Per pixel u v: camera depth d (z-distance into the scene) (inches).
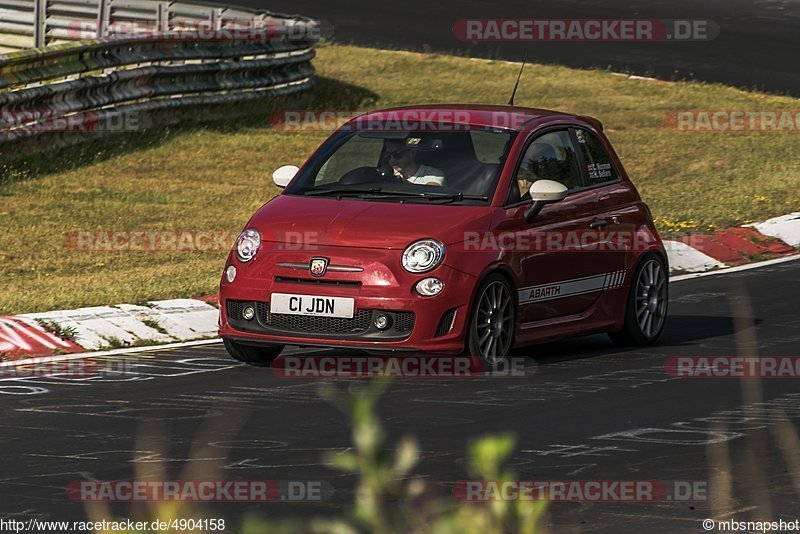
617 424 1069.1
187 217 2402.8
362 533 761.6
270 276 1310.3
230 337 1327.5
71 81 2787.9
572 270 1407.5
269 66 3533.5
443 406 1135.6
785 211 2400.3
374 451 376.2
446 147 1401.3
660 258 1515.7
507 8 5157.5
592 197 1460.4
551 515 800.9
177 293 1694.1
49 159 2731.3
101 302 1626.5
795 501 834.8
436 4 5206.7
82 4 3853.3
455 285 1280.8
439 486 866.1
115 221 2347.4
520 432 1035.3
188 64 3193.9
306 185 1402.6
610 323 1460.4
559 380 1263.5
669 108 3769.7
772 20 5123.0
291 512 808.9
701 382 1256.2
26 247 2124.8
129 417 1099.9
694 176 2910.9
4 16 3932.1
